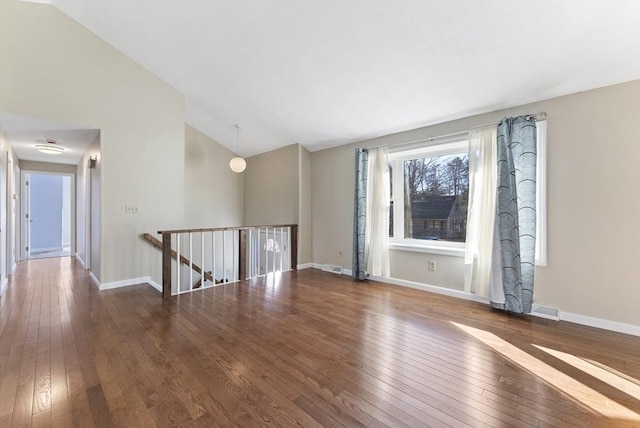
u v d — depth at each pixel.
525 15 2.05
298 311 2.98
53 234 7.19
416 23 2.32
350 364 1.96
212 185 5.97
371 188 4.26
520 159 2.85
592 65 2.32
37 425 1.38
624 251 2.42
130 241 3.86
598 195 2.52
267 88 3.71
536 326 2.59
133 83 3.82
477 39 2.31
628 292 2.41
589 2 1.88
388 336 2.40
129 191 3.82
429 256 3.74
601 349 2.16
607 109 2.47
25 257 5.93
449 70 2.69
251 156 6.31
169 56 3.58
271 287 3.91
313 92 3.54
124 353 2.08
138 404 1.54
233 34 2.95
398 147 4.00
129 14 3.04
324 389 1.69
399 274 4.05
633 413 1.49
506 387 1.71
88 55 3.45
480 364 1.96
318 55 2.93
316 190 5.22
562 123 2.70
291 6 2.46
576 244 2.63
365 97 3.39
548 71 2.46
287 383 1.74
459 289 3.48
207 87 4.05
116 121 3.69
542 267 2.81
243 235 4.33
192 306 3.11
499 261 2.95
